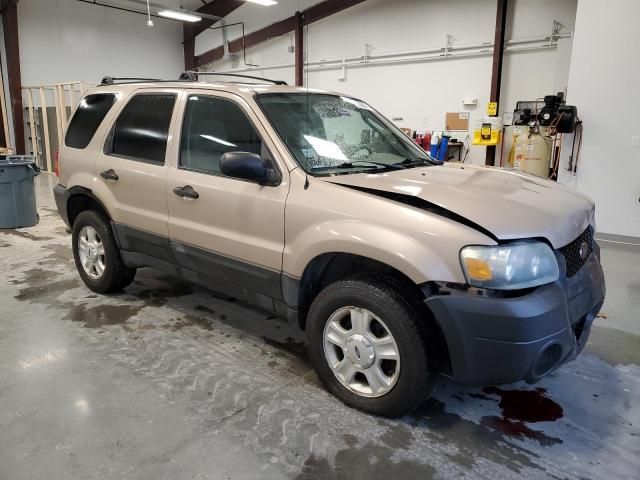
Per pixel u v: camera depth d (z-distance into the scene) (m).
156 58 15.05
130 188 3.26
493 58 9.06
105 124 3.51
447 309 1.94
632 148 6.03
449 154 9.98
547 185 2.68
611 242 5.98
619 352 3.00
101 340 3.05
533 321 1.88
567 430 2.23
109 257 3.61
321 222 2.27
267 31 13.12
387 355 2.17
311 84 12.42
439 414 2.34
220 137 2.78
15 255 5.02
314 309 2.39
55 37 12.80
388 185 2.29
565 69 8.20
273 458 2.00
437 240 1.97
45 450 2.03
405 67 10.58
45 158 12.38
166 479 1.88
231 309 3.58
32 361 2.77
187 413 2.30
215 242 2.76
